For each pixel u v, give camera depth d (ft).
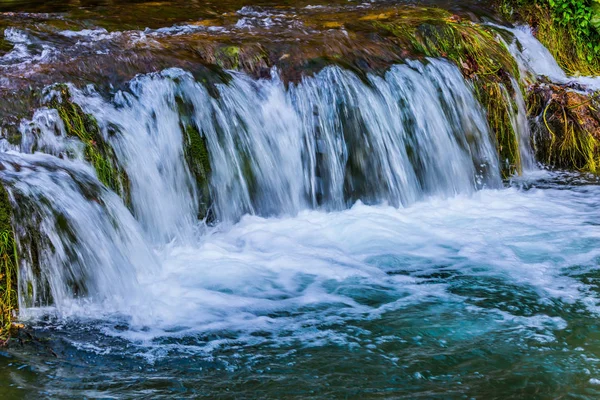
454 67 25.40
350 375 13.25
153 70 20.93
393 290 16.80
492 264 18.21
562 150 26.63
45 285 15.76
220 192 20.61
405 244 19.60
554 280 17.26
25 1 28.68
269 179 21.43
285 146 21.84
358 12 29.07
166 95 20.43
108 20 26.14
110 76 20.40
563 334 14.66
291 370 13.44
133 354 14.03
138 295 16.52
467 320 15.30
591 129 26.78
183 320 15.42
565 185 24.90
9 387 12.80
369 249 19.26
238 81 21.91
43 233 15.84
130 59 21.06
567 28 32.53
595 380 13.03
